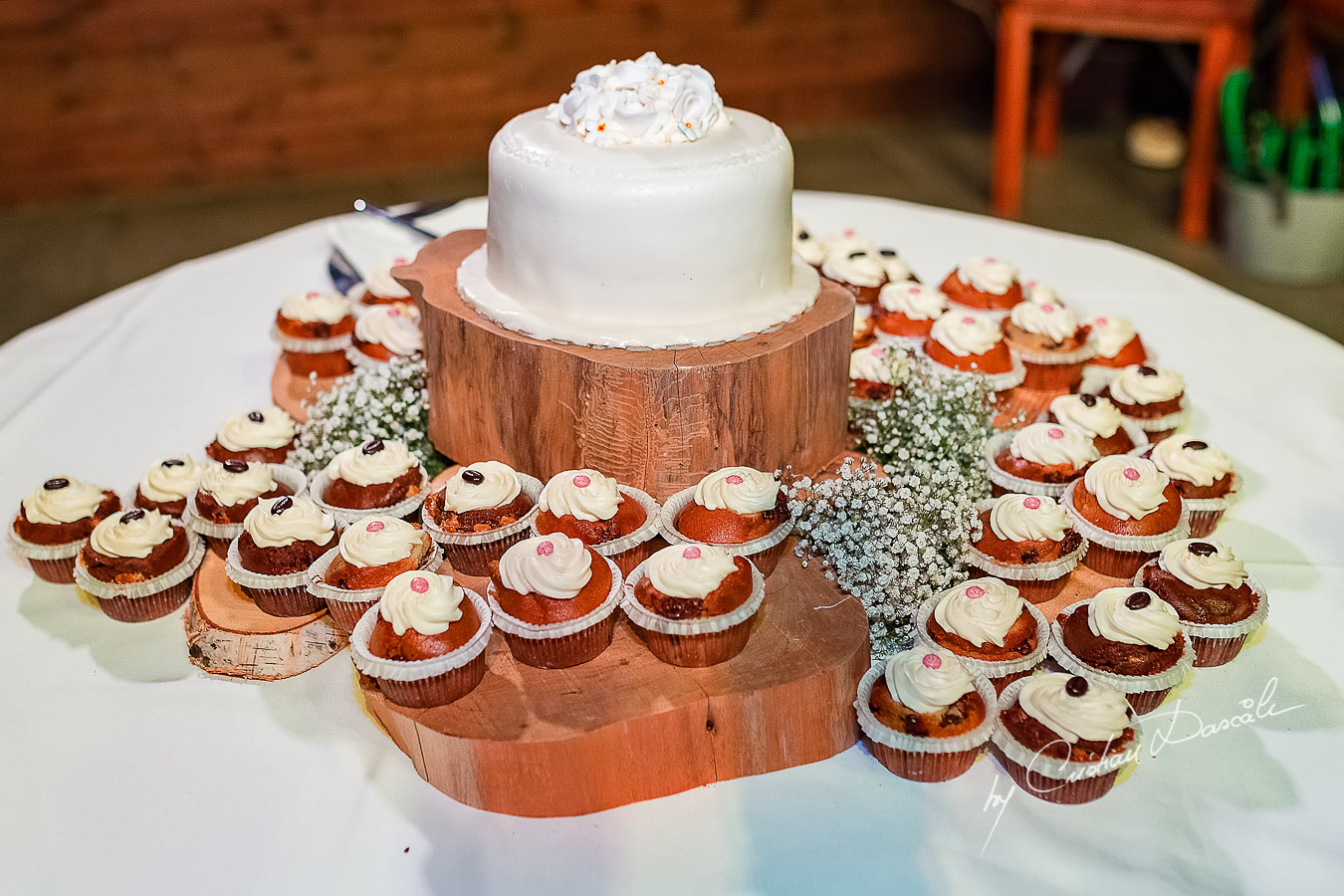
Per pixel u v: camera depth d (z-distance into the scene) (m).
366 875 1.40
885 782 1.53
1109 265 2.98
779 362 1.76
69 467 2.22
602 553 1.68
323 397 2.13
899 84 6.41
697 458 1.78
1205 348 2.58
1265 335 2.64
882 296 2.43
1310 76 4.86
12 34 5.10
